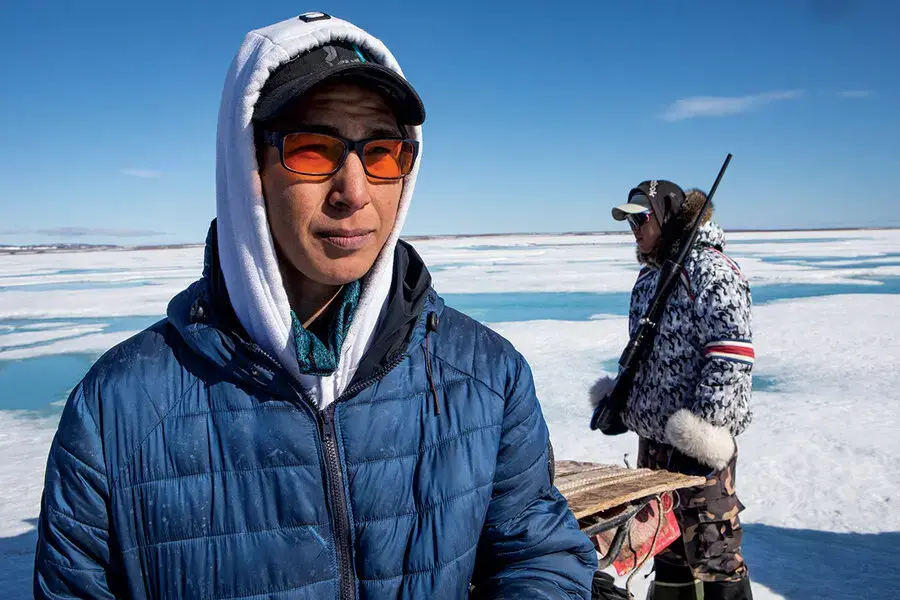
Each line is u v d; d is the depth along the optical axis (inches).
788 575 125.2
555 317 478.9
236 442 37.2
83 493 36.1
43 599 35.9
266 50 34.2
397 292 40.6
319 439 38.3
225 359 37.2
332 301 41.1
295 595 37.1
